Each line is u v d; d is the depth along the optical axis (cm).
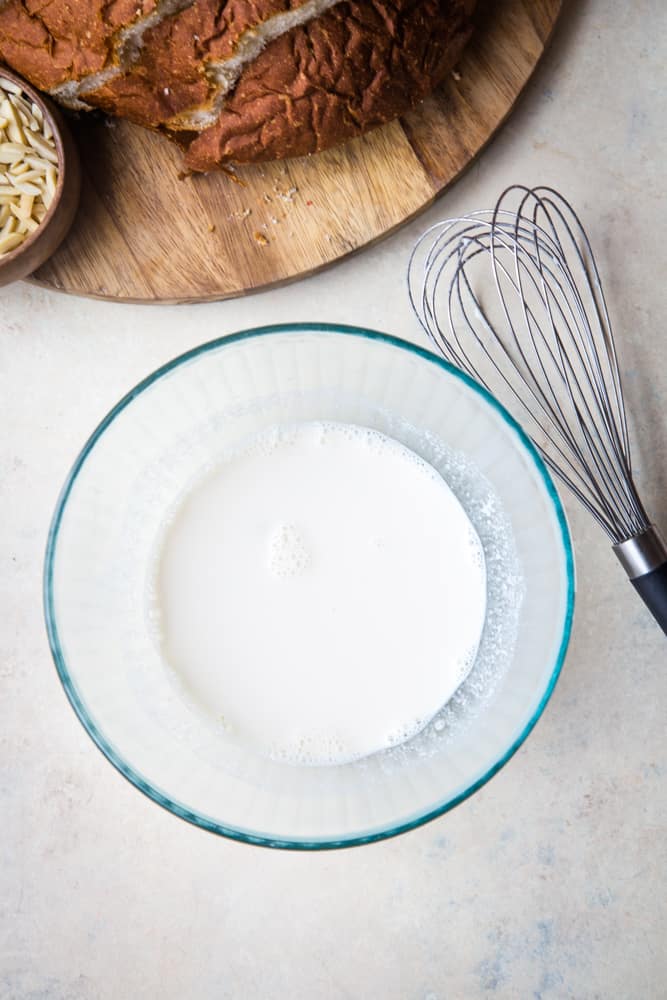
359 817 70
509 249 74
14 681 73
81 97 68
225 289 71
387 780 70
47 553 67
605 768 73
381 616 70
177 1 64
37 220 70
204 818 69
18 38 65
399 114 68
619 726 73
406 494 70
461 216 73
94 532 70
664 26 73
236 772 71
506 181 73
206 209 71
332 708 70
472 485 71
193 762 70
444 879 73
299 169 71
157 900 73
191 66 65
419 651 70
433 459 71
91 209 71
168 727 70
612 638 73
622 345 73
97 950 73
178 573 71
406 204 71
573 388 74
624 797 73
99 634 70
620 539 70
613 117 73
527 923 73
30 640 73
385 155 71
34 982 73
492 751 69
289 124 67
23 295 73
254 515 71
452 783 69
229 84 66
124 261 71
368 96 67
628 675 73
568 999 72
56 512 68
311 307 74
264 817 70
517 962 73
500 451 69
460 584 70
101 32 64
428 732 71
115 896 73
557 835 73
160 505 72
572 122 73
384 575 70
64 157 67
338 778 71
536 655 69
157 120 68
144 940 73
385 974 73
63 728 73
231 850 73
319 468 71
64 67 66
